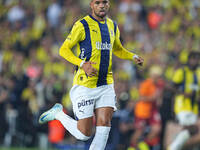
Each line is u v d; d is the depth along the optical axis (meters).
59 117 18.70
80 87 17.56
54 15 50.34
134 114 32.22
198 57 30.30
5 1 56.22
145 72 39.69
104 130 17.22
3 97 38.75
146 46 43.62
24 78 40.06
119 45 18.59
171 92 30.80
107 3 17.50
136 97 36.56
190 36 44.12
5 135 38.34
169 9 48.88
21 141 37.75
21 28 51.34
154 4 49.84
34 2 53.88
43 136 37.06
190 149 30.59
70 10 49.56
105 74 17.62
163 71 38.25
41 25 50.25
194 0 50.12
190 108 30.12
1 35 51.44
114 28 18.12
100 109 17.53
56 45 45.38
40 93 37.44
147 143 31.50
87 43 17.30
